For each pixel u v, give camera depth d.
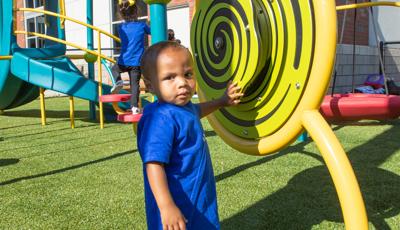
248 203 2.70
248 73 1.94
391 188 2.96
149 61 1.57
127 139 5.14
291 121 1.85
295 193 2.88
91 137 5.34
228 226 2.35
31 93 8.08
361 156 3.93
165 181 1.46
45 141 5.08
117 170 3.59
